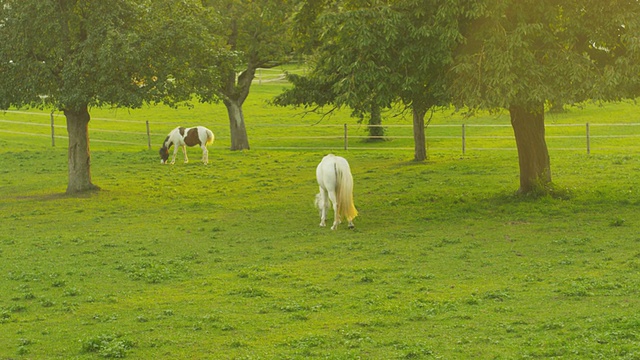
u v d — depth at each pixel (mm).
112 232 17422
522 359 8062
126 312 10836
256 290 11789
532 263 12906
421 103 18906
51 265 14078
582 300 10398
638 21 16078
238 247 15469
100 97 21062
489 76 16250
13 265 14102
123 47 20234
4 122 49406
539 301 10508
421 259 13617
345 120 50156
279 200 21609
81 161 23859
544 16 16547
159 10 22562
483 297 10891
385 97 17188
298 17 21688
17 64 21109
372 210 19078
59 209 20875
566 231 15320
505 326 9414
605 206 17641
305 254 14484
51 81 21750
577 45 17281
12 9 21297
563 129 41000
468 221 16938
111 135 44562
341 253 14438
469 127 43969
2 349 9203
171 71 22250
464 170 25453
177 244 15906
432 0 16766
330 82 19750
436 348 8680
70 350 9133
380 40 16906
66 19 21578
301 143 40000
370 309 10508
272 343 9148
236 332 9688
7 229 18094
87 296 11812
